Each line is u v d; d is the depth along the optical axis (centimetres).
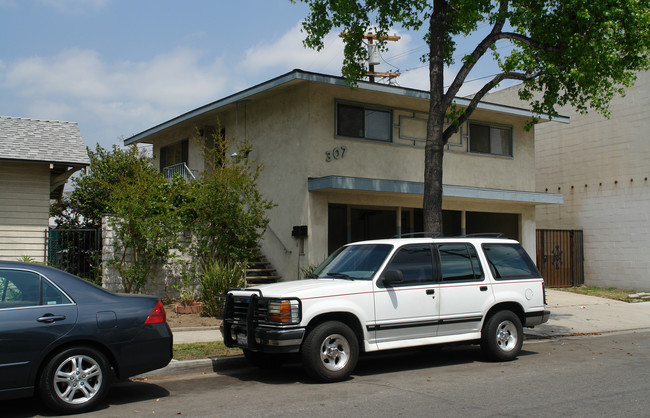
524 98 1472
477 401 684
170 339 718
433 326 883
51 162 1362
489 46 1334
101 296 688
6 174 1386
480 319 930
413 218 1888
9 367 614
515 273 989
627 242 2123
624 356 1003
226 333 874
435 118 1284
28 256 1373
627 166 2138
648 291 2045
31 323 632
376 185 1558
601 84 1380
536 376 830
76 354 652
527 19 1313
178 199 1440
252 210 1445
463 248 947
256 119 1791
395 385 780
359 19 1403
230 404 688
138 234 1317
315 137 1589
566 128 2355
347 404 677
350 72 1440
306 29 1402
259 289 839
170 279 1409
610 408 648
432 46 1307
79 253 1428
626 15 1230
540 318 998
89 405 654
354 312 820
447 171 1856
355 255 927
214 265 1338
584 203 2275
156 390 775
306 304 791
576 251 2253
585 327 1380
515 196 1859
